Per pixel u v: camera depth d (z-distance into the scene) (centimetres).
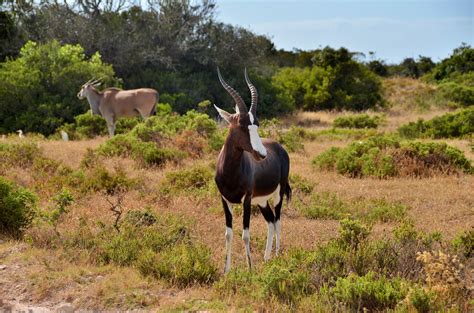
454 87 5766
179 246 1157
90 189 1727
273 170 1207
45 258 1118
